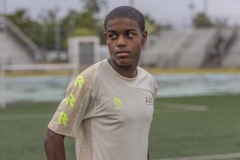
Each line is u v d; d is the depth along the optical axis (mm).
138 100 2637
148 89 2750
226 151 9094
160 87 23422
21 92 21016
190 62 34875
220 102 19047
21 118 14336
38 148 9492
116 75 2625
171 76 25531
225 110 16250
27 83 23281
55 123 2613
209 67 33500
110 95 2574
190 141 10195
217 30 36938
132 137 2580
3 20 36688
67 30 36000
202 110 16234
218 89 23891
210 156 8633
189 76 24609
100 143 2584
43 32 35156
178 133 11297
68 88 2648
